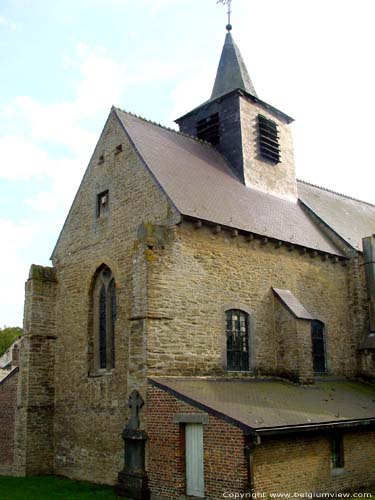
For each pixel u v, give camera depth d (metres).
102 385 18.09
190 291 16.66
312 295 20.73
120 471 15.38
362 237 24.27
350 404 16.88
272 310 19.03
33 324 20.38
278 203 22.91
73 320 20.12
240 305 17.98
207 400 13.91
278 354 18.75
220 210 18.42
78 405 18.95
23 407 19.62
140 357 15.40
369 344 21.33
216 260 17.61
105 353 18.72
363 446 16.06
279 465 13.12
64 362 20.09
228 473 12.55
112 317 18.80
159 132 21.39
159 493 14.24
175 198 17.17
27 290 21.02
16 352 37.06
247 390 15.85
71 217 21.41
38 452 19.34
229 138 23.20
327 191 28.94
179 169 19.44
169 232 16.66
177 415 14.09
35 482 17.69
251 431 12.11
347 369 21.41
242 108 23.25
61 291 21.02
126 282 18.03
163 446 14.35
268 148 23.86
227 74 25.11
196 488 13.45
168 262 16.30
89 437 18.12
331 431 15.03
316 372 20.14
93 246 19.92
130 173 18.94
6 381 21.97
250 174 22.55
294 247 20.22
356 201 30.45
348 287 22.45
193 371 16.20
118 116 20.20
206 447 13.17
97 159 20.80
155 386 14.87
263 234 18.91
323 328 20.97
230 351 17.47
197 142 23.00
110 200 19.66
